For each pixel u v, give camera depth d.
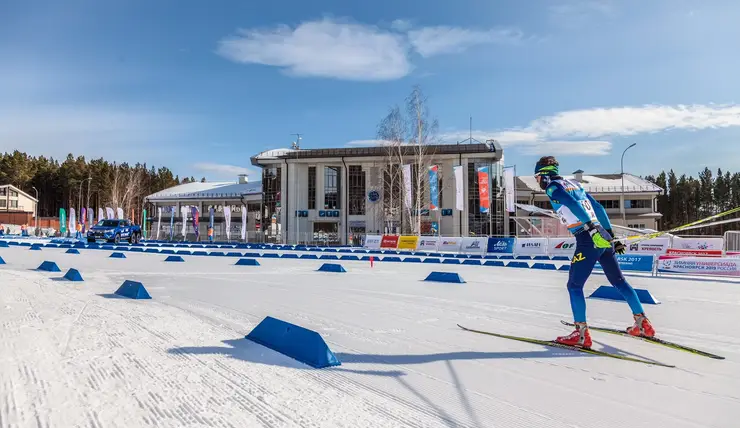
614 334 4.89
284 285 9.29
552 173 4.41
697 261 13.35
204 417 2.57
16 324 4.93
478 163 45.44
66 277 9.59
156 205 61.72
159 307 6.28
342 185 47.78
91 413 2.59
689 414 2.71
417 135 40.59
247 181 64.88
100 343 4.18
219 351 4.01
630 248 18.86
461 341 4.56
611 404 2.87
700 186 92.56
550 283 10.15
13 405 2.69
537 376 3.44
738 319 5.91
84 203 91.44
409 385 3.20
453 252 26.06
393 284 9.70
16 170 97.44
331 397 2.94
